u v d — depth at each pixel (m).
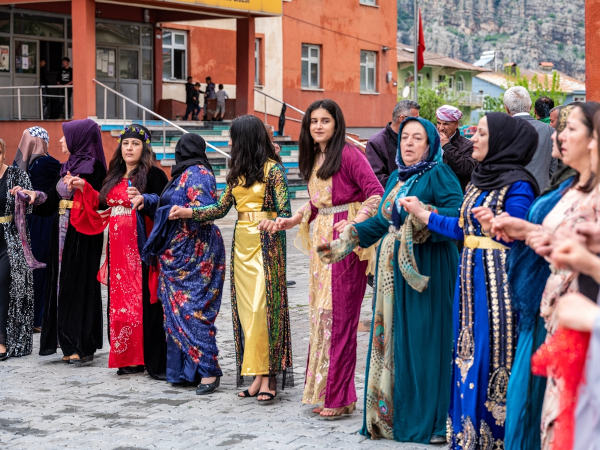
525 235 3.53
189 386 6.29
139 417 5.48
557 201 3.58
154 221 6.30
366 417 4.95
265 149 5.91
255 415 5.49
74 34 21.06
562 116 3.61
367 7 33.00
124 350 6.55
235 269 5.91
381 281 4.93
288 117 28.16
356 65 32.69
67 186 6.73
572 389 2.96
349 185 5.34
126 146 6.68
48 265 7.26
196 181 6.14
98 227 6.81
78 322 6.97
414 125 4.87
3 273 7.23
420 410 4.85
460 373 4.30
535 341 3.75
